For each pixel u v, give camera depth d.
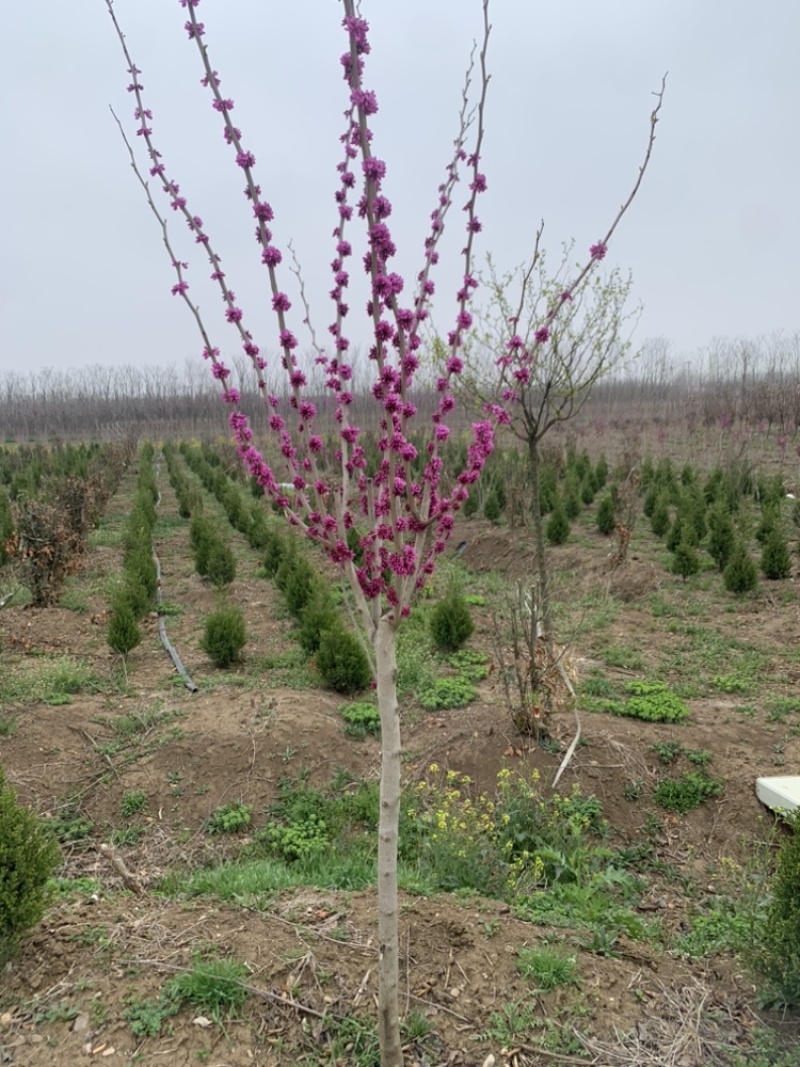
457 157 2.11
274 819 4.57
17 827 2.87
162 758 5.05
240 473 20.95
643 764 4.88
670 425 27.08
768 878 3.70
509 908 3.32
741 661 7.03
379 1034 2.32
